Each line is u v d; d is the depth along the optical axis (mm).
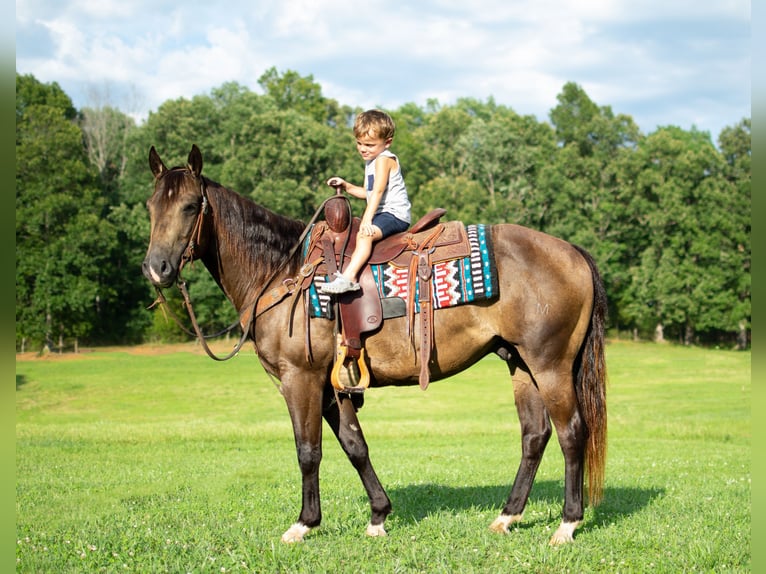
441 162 64625
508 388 29438
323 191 47062
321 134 50875
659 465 9391
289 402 5047
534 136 64000
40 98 54375
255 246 5285
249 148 50000
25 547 4992
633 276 51688
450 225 5141
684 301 49719
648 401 24359
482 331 4973
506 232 5094
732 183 52750
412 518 5691
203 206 5125
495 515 5883
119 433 13641
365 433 14422
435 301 4898
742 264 50031
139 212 47781
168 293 44531
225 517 5969
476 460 10211
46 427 15148
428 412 21938
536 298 4898
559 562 4516
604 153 57781
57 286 42281
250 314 5211
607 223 54438
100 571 4461
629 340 54594
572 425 4988
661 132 55281
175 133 51031
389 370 5031
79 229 42781
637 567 4457
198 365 36875
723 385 30406
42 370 34750
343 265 5047
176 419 21312
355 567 4465
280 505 6484
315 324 4957
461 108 88438
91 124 57812
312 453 5035
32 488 7750
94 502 6910
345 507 6242
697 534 5102
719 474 8555
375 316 4898
